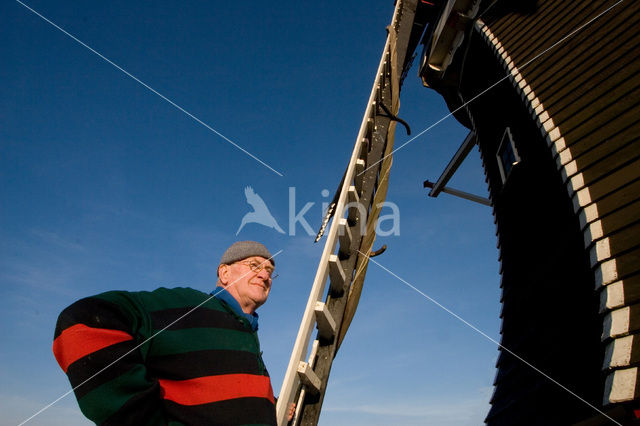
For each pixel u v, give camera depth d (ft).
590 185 11.22
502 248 20.24
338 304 8.84
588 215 10.81
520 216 18.88
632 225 9.55
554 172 16.40
